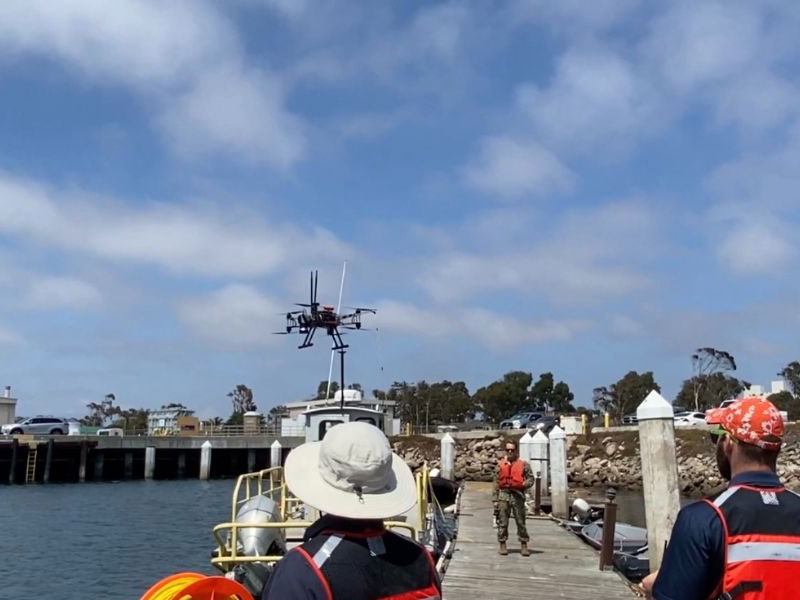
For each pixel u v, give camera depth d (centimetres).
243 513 953
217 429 6350
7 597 1672
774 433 302
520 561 1341
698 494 3953
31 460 4744
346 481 278
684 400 7550
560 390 8462
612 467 4347
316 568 259
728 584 283
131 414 10388
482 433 5044
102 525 2820
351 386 2509
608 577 1207
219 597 371
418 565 279
